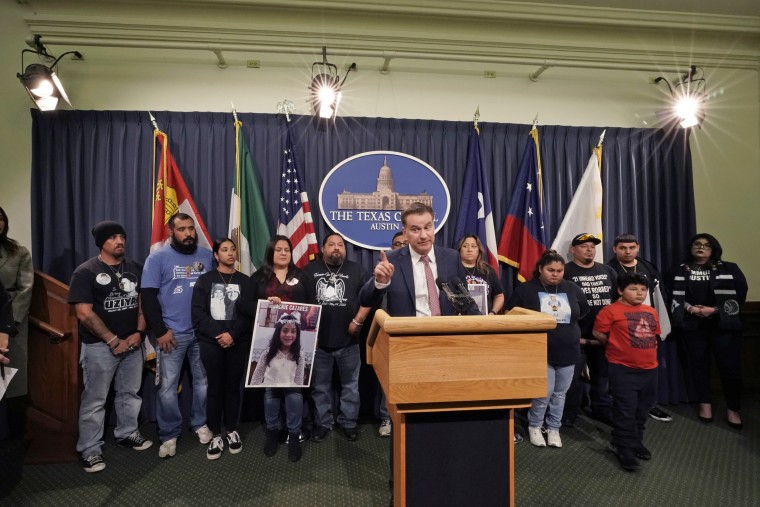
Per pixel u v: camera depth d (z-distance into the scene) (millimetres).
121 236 2469
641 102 3512
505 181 3295
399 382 1088
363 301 1479
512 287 3260
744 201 3572
